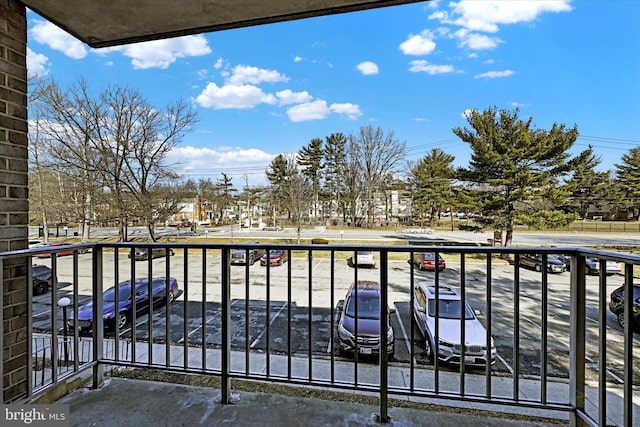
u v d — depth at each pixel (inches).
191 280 440.5
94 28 81.7
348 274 474.0
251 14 75.7
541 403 55.6
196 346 220.2
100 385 70.0
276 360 195.8
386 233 988.6
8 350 60.9
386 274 59.3
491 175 590.9
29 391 60.8
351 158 1173.7
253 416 59.3
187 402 63.8
